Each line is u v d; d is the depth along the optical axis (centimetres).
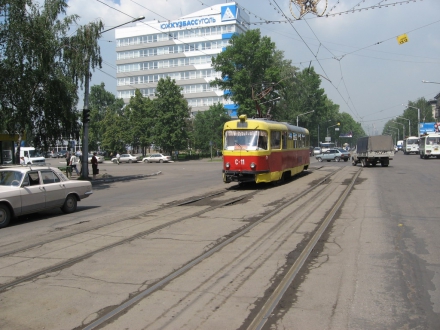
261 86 5622
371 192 1628
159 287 569
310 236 869
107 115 7138
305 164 2723
